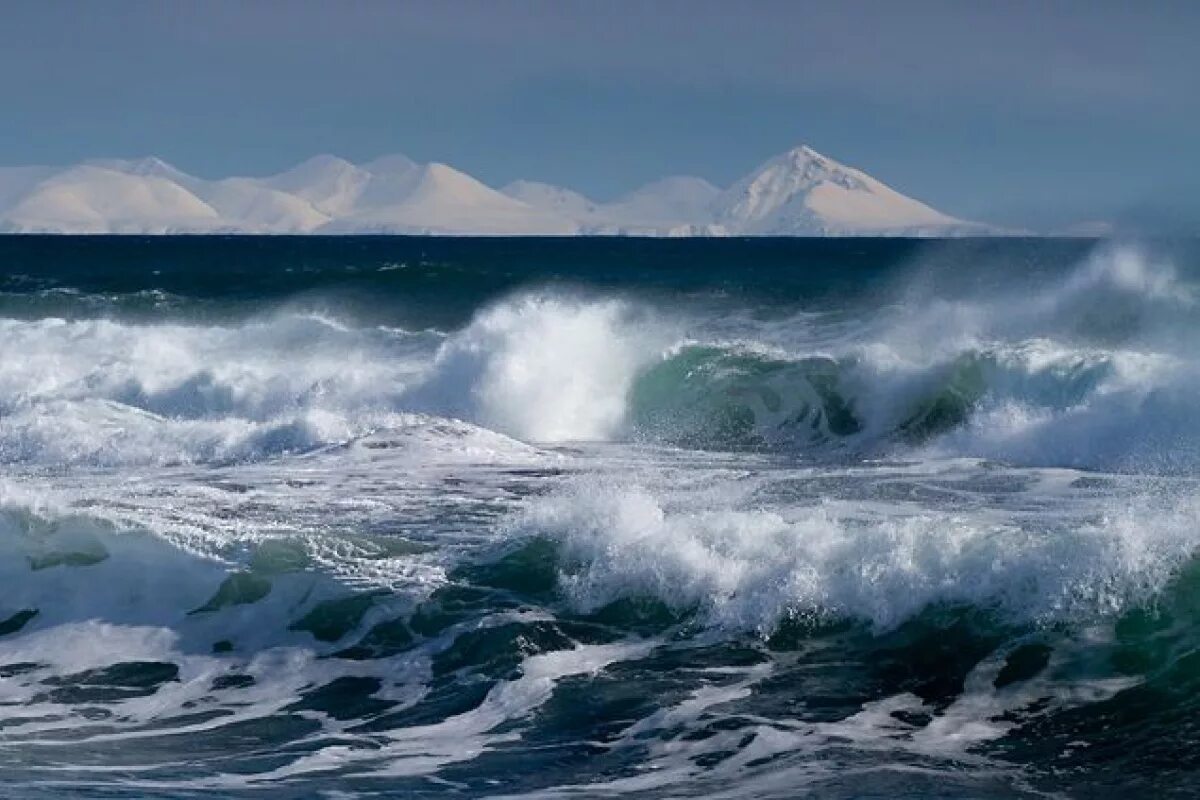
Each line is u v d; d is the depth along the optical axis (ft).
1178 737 87.25
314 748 92.02
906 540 108.37
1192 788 80.07
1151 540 102.99
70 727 97.35
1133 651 97.04
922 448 187.11
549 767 86.79
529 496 148.25
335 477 159.33
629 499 122.72
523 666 103.50
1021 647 99.45
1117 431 174.19
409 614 112.37
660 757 87.51
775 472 165.58
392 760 89.25
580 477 160.56
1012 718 91.86
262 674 106.63
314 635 111.45
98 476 165.89
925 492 147.23
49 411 205.36
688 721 92.99
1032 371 192.24
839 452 189.37
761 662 102.42
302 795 82.12
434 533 129.90
